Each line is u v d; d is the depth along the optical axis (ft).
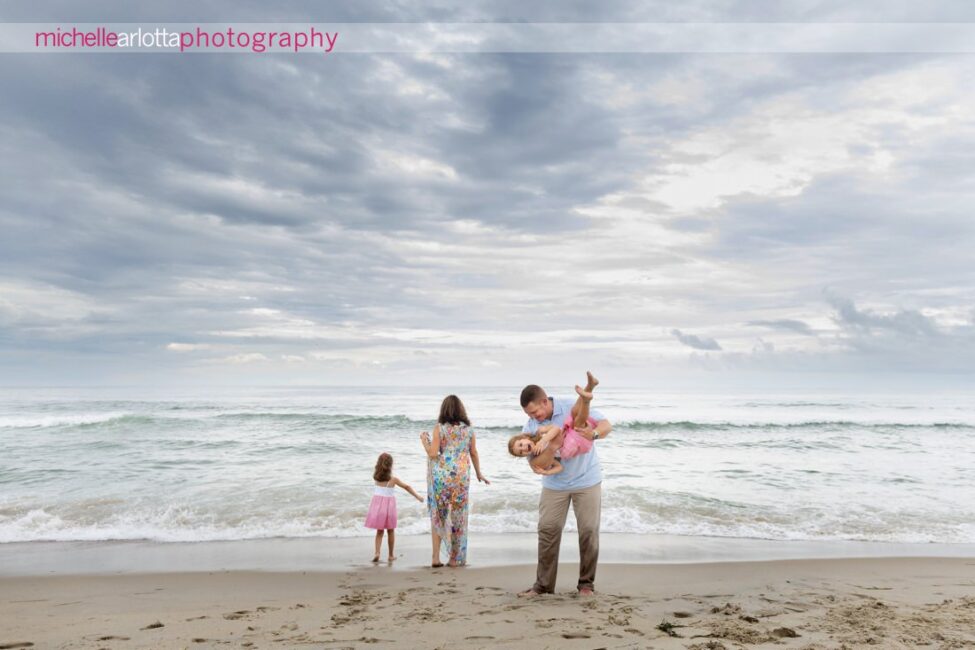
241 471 45.52
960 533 29.60
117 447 58.90
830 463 51.67
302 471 45.55
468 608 15.31
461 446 22.39
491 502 34.24
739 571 21.07
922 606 15.66
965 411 123.24
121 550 25.49
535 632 12.83
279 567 22.24
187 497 35.78
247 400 157.28
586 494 16.80
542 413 16.48
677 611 14.75
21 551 25.40
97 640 12.90
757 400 170.60
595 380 15.53
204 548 25.82
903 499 37.01
